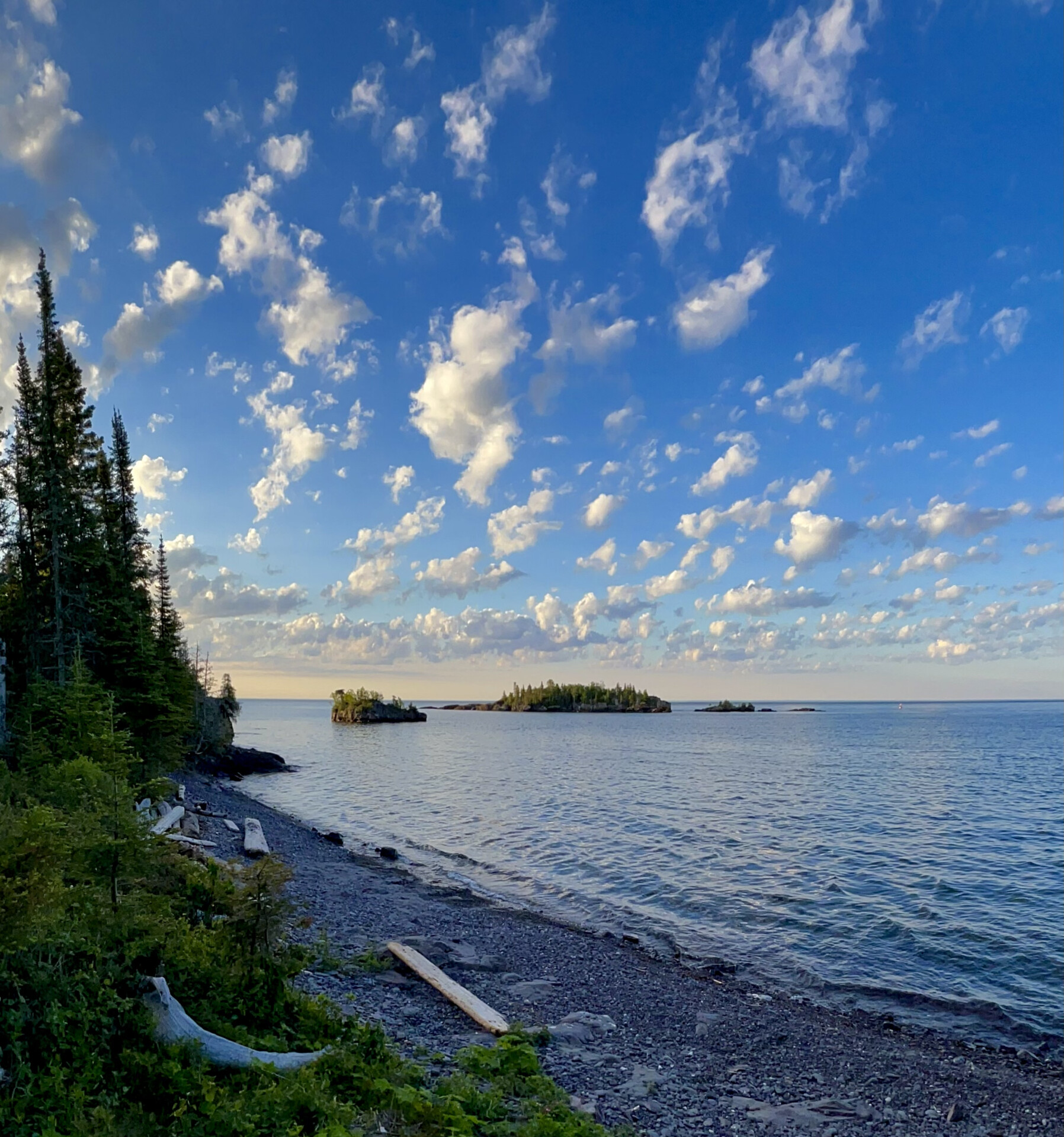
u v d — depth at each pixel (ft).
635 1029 42.88
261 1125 21.47
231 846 87.30
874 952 65.82
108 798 32.17
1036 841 117.60
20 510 106.11
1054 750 331.98
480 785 192.44
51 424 104.37
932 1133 33.94
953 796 173.27
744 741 432.66
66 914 26.55
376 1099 24.84
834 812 146.92
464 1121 24.26
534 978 50.70
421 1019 38.83
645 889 86.02
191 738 193.98
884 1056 43.19
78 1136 19.04
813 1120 33.40
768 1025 46.65
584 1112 28.94
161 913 30.50
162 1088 22.44
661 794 175.32
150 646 113.29
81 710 72.43
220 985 29.68
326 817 136.87
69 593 98.78
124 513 139.74
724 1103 34.12
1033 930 71.87
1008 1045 48.06
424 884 81.56
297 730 571.28
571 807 151.74
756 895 83.82
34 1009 22.72
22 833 26.11
